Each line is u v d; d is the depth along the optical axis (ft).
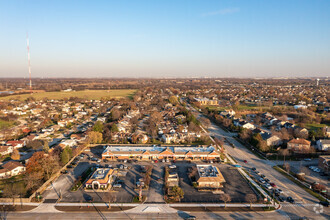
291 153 405.80
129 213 241.76
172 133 527.81
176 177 324.80
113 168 355.97
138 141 472.03
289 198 265.54
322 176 328.08
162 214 240.12
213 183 301.84
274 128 574.56
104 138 497.46
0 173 324.39
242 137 495.00
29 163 316.19
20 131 547.49
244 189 292.61
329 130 499.92
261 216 237.25
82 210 246.27
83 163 376.07
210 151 406.41
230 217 235.81
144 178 315.99
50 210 245.65
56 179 317.83
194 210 247.70
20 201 261.85
